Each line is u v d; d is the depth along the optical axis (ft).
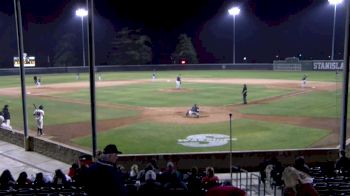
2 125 94.17
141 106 132.26
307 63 299.99
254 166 63.82
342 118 61.93
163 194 32.50
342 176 46.03
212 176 42.63
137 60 400.88
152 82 222.89
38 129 90.33
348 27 59.06
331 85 192.95
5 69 295.07
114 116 113.60
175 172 40.73
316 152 64.59
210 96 155.94
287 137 85.05
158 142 81.76
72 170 48.88
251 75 269.64
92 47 60.13
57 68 316.19
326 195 34.65
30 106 136.46
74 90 187.11
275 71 311.27
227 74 284.41
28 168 67.10
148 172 37.27
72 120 108.27
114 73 320.29
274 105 131.13
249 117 109.29
